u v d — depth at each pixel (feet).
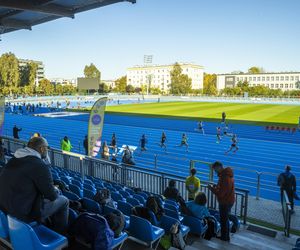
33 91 319.68
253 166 62.80
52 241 11.81
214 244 20.70
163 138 77.71
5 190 11.22
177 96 300.81
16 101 234.58
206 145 83.05
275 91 341.41
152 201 19.22
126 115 151.12
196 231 21.58
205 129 108.68
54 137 97.60
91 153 44.98
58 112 172.86
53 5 34.78
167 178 33.12
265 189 46.62
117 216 14.43
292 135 97.35
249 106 201.57
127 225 17.99
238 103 231.30
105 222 12.56
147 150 76.89
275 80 477.36
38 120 138.21
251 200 38.22
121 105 214.69
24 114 163.02
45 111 178.81
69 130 110.83
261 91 341.21
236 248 20.25
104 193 20.38
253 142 86.69
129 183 36.40
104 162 38.40
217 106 202.08
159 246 17.95
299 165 63.67
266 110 172.86
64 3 34.65
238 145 82.79
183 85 388.78
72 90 351.25
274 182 50.21
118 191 27.96
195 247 19.24
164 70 547.49
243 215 30.30
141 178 35.40
